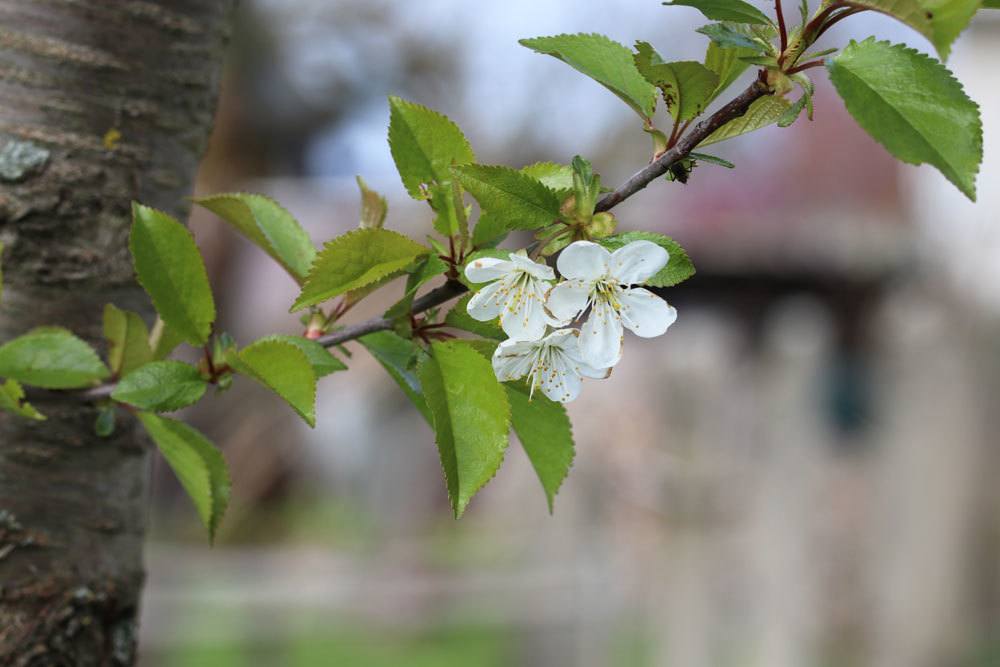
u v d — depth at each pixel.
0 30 1.84
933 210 11.88
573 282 1.33
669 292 11.29
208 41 2.03
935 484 5.97
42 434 1.82
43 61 1.86
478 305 1.33
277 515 9.17
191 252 1.57
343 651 6.11
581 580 5.84
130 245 1.55
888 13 1.10
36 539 1.81
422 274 1.36
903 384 6.29
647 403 5.71
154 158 1.94
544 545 6.40
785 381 5.55
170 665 6.02
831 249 10.94
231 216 1.72
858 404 9.70
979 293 6.66
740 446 5.58
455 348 1.34
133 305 1.92
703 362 5.69
